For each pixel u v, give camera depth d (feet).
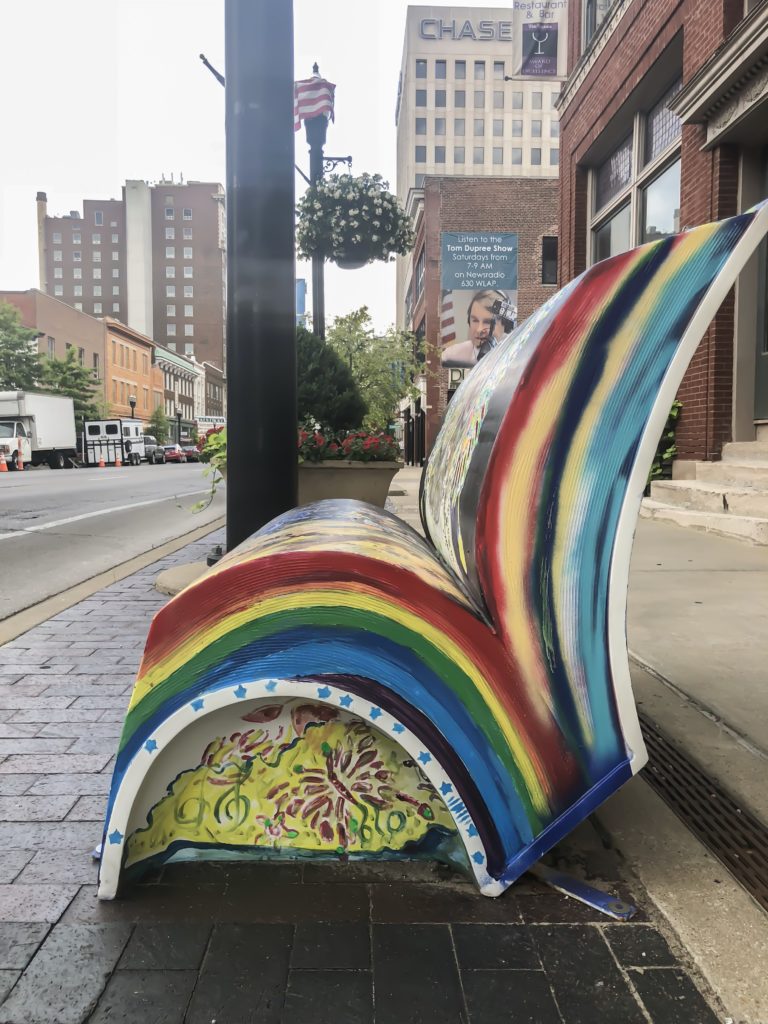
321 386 25.26
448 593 5.01
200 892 5.17
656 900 5.08
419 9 318.24
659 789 6.65
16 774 7.25
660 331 4.77
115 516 34.09
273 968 4.42
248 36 12.91
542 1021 4.00
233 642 4.92
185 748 5.31
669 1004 4.12
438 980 4.32
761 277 25.20
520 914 4.94
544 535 4.99
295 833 5.46
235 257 13.33
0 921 4.88
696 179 27.50
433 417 106.52
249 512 13.58
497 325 87.30
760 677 9.26
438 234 104.88
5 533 27.48
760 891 5.19
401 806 5.45
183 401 359.46
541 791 5.10
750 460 24.08
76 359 195.93
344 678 4.93
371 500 22.33
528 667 5.03
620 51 34.12
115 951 4.57
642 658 10.00
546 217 104.27
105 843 5.05
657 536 20.76
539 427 4.97
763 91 22.47
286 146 13.23
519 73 43.27
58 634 12.69
